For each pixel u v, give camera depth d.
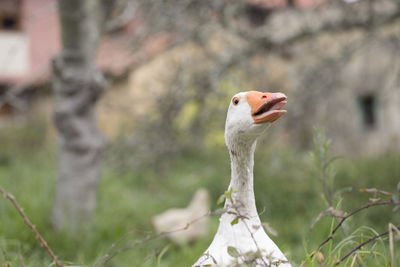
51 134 18.53
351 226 3.85
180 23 9.17
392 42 9.80
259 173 10.03
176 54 10.83
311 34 9.48
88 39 7.45
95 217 7.50
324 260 3.49
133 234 7.22
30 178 9.79
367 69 15.29
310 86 10.15
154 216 8.03
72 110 7.45
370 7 8.95
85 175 7.51
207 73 9.33
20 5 18.14
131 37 9.73
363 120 16.00
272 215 8.60
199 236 7.01
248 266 2.95
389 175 9.52
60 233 6.40
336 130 15.80
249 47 9.28
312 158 3.97
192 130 9.91
